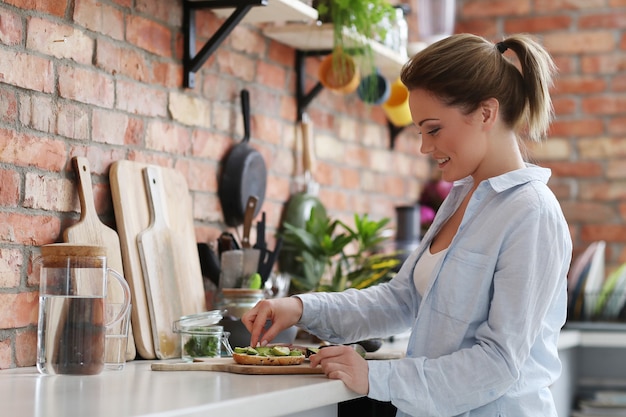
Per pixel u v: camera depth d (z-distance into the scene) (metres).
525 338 1.64
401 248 3.21
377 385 1.66
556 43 3.96
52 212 1.97
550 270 1.67
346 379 1.66
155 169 2.23
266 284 2.52
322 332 1.98
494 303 1.66
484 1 4.05
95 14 2.09
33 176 1.92
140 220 2.17
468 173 1.78
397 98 3.37
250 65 2.72
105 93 2.13
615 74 3.90
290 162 2.93
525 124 1.83
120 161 2.14
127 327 1.89
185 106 2.42
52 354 1.73
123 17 2.18
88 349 1.74
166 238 2.22
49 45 1.96
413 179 3.85
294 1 2.41
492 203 1.74
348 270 2.84
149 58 2.28
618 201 3.87
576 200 3.92
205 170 2.51
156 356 2.13
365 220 2.88
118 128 2.17
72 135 2.03
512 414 1.70
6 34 1.84
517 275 1.65
